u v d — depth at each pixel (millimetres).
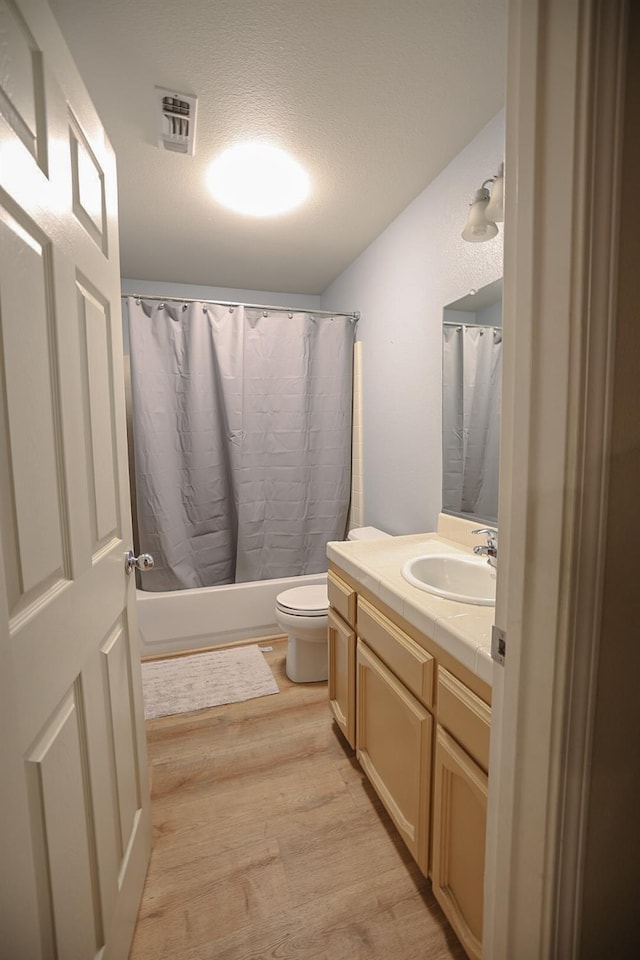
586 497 532
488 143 1498
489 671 811
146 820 1171
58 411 708
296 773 1525
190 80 1286
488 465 1587
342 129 1505
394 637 1173
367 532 2355
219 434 2539
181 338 2438
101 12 1071
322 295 3240
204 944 1002
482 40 1174
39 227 649
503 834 666
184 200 1937
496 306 1524
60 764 663
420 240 1929
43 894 609
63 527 719
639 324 546
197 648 2434
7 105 578
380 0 1059
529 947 637
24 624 574
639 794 642
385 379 2330
